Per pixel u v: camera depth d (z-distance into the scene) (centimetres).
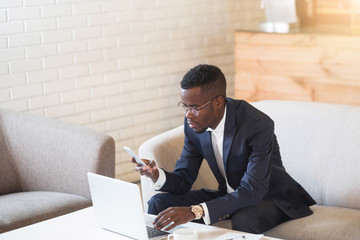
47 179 335
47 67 428
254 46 498
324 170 300
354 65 444
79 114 449
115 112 470
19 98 417
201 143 266
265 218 258
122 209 224
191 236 211
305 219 267
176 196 271
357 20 536
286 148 313
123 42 466
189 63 513
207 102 246
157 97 496
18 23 410
